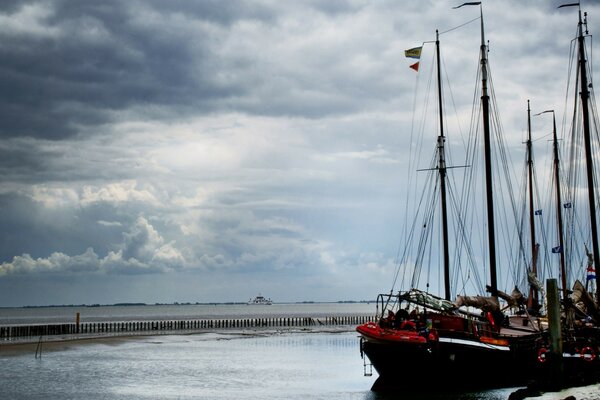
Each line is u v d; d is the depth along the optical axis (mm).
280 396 49406
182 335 125812
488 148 61562
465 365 47188
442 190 67938
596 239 60250
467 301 51875
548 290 47438
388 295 50750
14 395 49188
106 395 49750
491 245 60062
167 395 50094
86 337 112125
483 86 62531
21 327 112000
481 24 63844
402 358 46812
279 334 133125
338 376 62062
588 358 50938
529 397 42438
